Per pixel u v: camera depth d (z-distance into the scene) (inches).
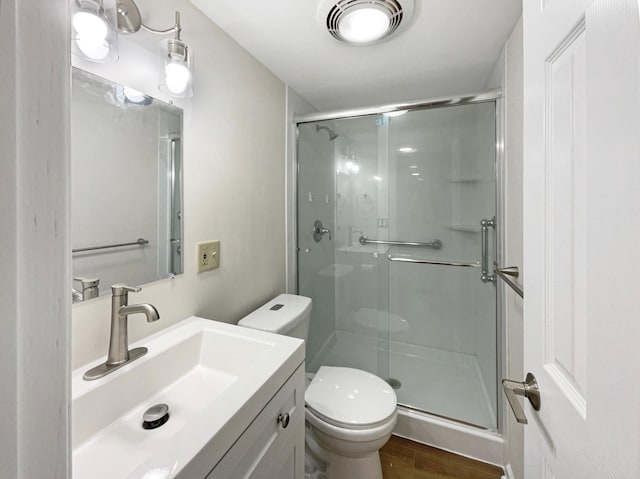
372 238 81.0
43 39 9.2
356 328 83.2
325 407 47.5
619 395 12.5
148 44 35.9
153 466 18.4
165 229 39.1
